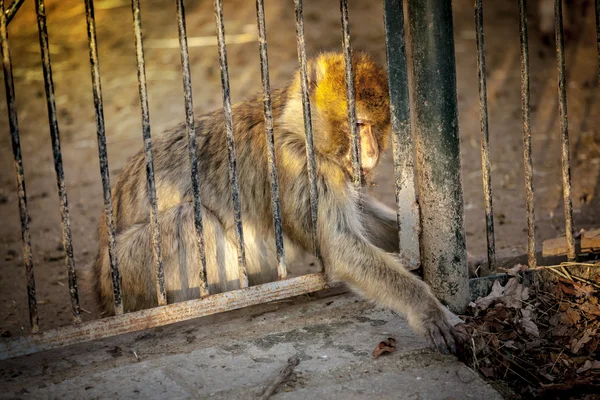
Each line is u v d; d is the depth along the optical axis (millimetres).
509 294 4145
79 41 11852
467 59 10523
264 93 3840
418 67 3889
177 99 9703
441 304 4016
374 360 3684
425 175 4016
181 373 3652
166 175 4762
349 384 3494
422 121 3955
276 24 11766
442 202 4000
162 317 3883
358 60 4656
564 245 4723
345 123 4418
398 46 3904
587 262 4344
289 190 4430
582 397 3514
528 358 3814
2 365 3861
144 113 3686
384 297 4055
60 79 10672
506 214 6461
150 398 3441
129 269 4504
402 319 4098
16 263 6332
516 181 7164
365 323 4078
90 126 9320
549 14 10805
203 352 3852
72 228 6973
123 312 4188
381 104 4531
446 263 4062
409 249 4180
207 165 4707
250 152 4609
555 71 10039
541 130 8406
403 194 4102
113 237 3773
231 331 4090
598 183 6914
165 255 4504
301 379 3549
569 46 10734
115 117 9430
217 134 4750
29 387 3594
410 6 3859
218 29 3684
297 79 4676
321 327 4062
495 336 3850
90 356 3891
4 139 9211
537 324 4031
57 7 13094
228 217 4656
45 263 6281
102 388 3553
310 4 12422
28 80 10727
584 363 3738
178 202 4703
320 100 4465
